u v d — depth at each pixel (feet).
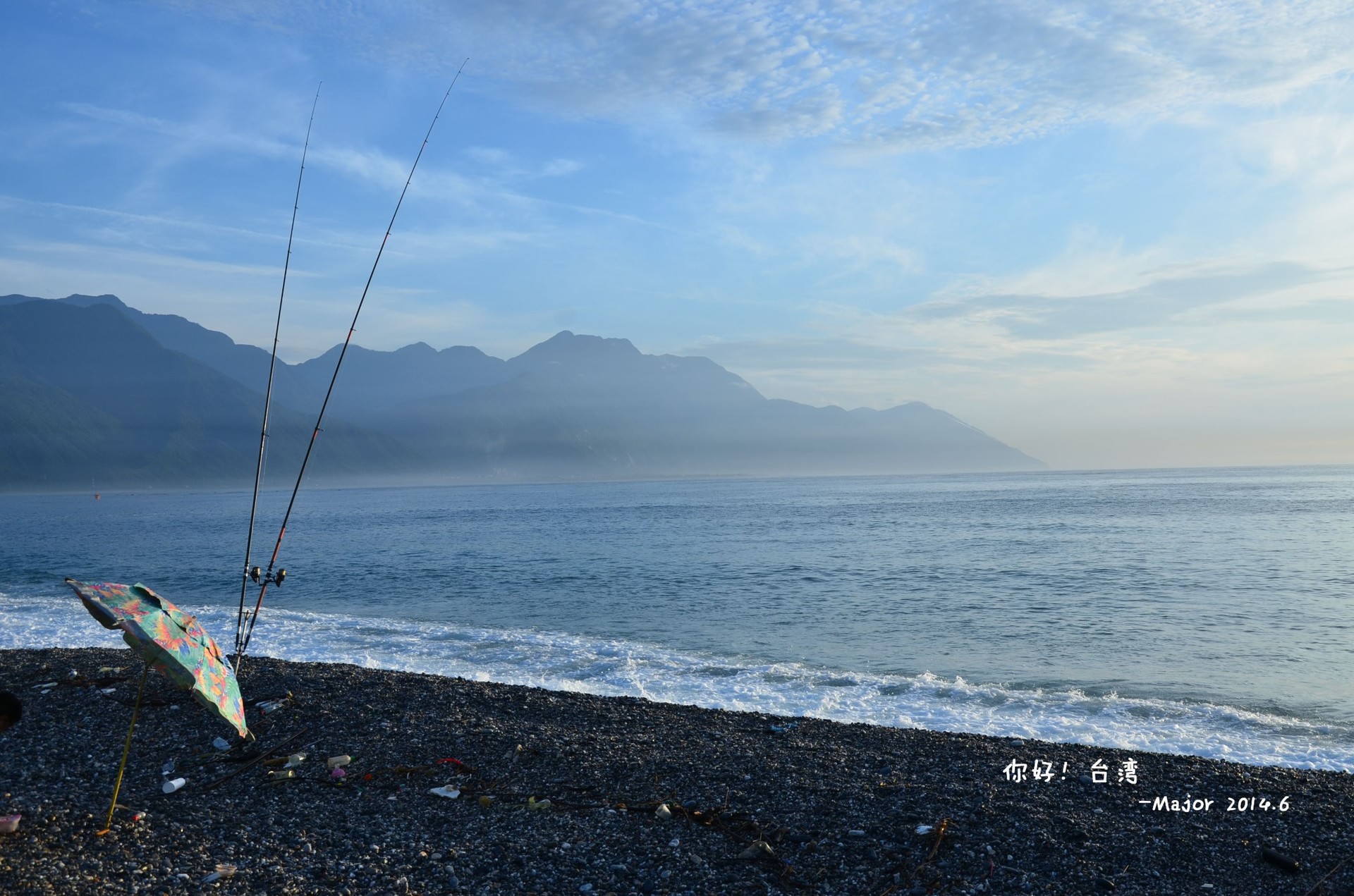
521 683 57.98
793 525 246.88
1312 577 113.60
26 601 101.35
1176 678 60.29
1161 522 228.63
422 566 143.64
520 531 240.53
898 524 240.73
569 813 28.43
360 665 63.72
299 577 130.52
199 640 24.35
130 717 38.09
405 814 28.14
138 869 23.50
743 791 30.53
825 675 60.49
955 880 23.90
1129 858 25.26
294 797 29.53
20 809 27.48
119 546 201.26
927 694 55.11
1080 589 105.40
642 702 47.26
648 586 114.93
